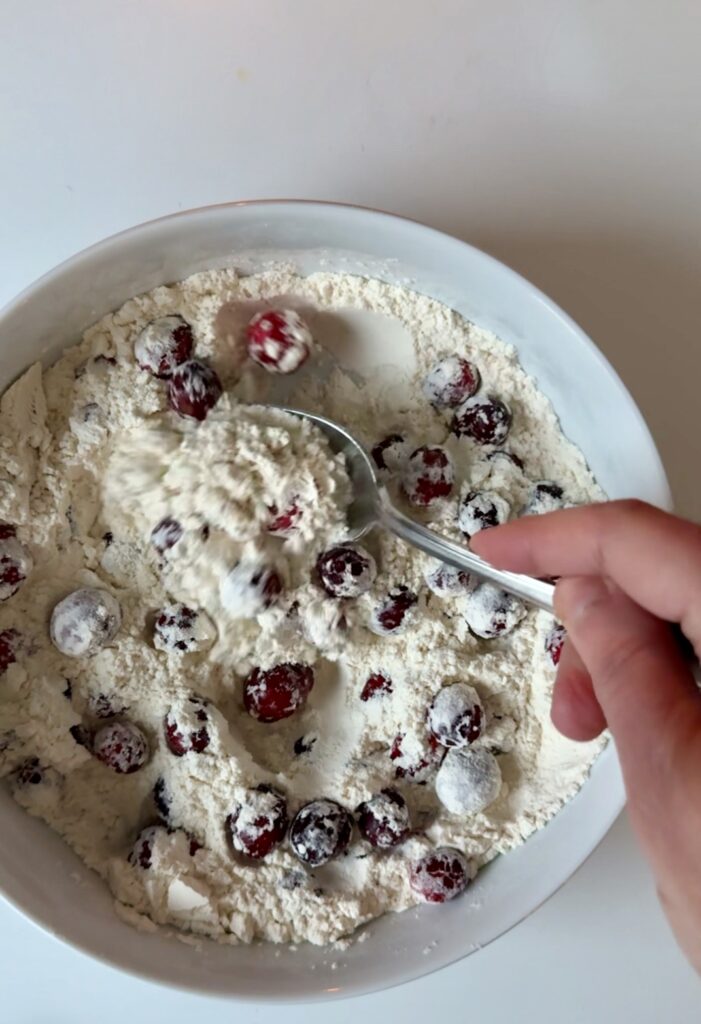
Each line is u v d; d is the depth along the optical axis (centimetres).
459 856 24
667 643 16
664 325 27
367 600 25
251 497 25
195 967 23
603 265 27
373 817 25
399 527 24
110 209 26
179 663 25
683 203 27
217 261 24
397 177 27
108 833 25
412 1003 26
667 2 28
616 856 27
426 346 26
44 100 26
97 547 25
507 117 27
